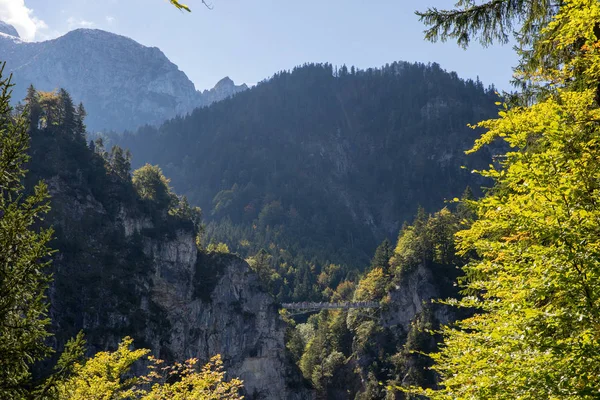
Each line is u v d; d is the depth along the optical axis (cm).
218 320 10519
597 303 895
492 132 1264
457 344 1288
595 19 1058
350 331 12688
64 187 9150
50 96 10438
